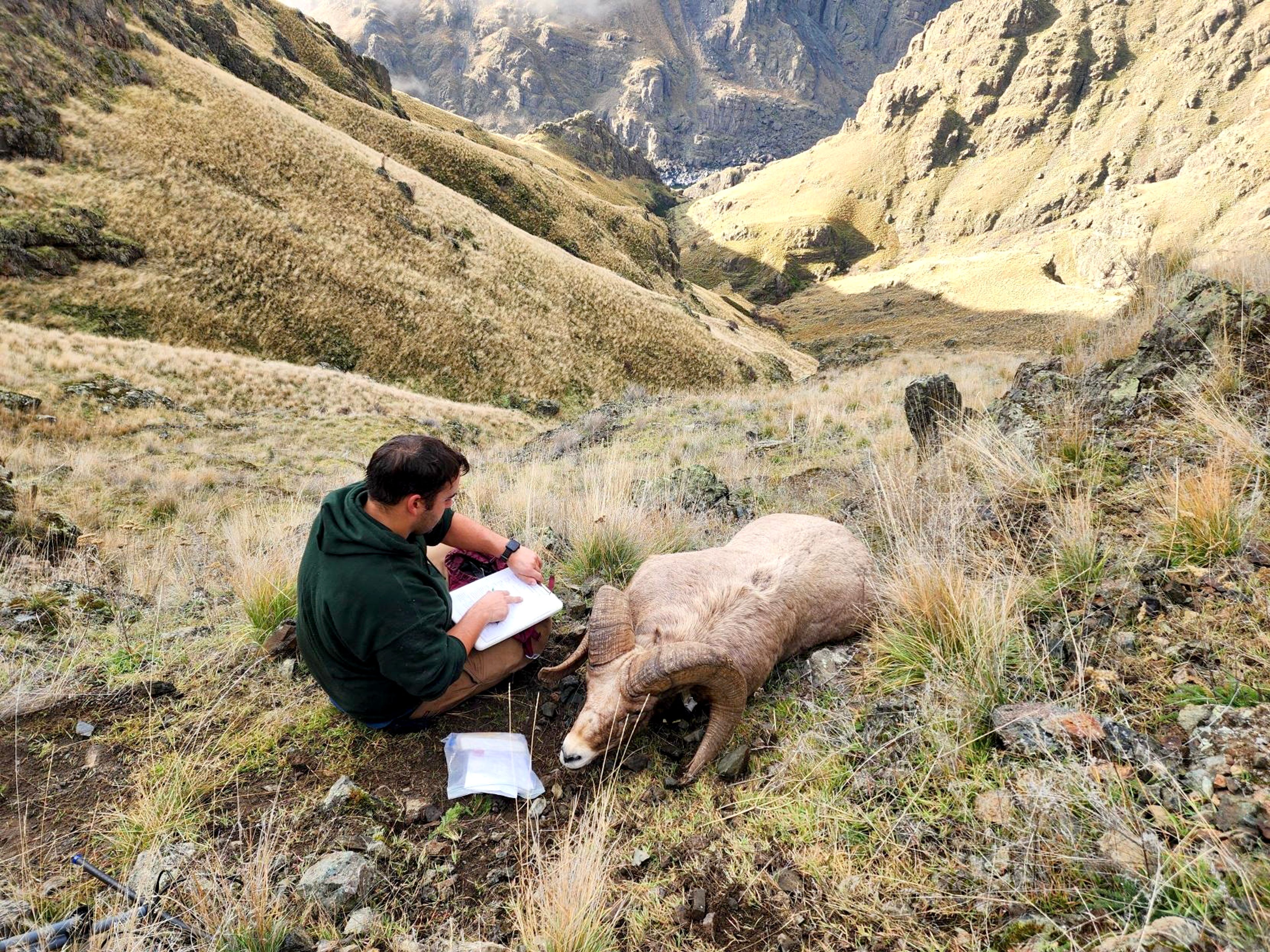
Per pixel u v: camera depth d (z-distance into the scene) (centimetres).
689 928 253
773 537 422
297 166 5622
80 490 1273
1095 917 216
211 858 282
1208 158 16862
